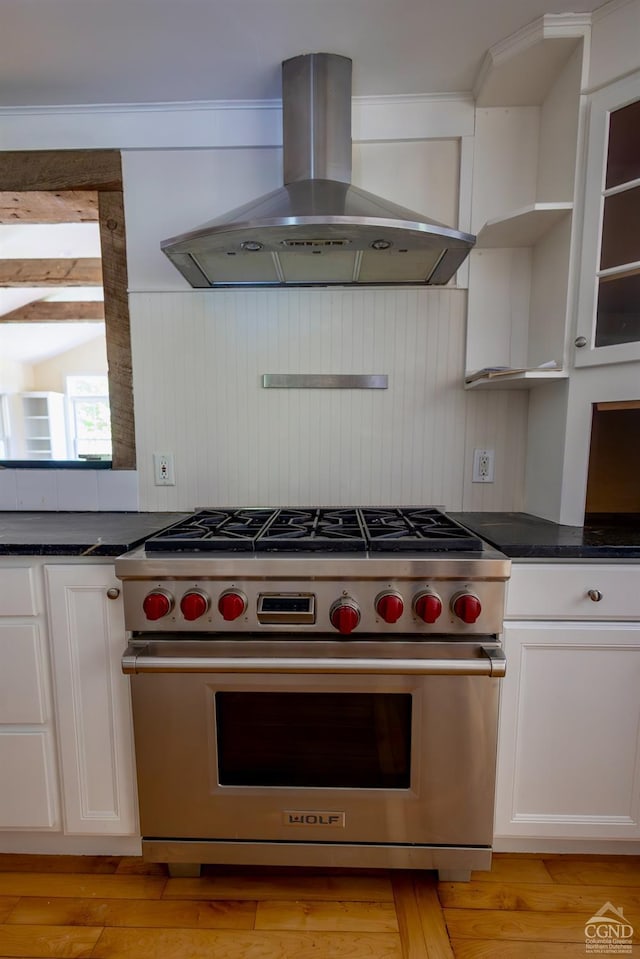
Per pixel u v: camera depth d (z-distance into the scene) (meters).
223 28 1.16
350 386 1.56
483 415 1.57
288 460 1.59
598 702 1.12
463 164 1.46
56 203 1.60
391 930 1.05
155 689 1.06
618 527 1.31
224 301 1.54
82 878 1.18
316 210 1.12
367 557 1.00
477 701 1.04
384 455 1.59
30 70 1.30
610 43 1.17
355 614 0.97
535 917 1.08
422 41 1.22
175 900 1.12
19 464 1.63
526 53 1.23
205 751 1.07
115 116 1.47
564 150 1.31
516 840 1.20
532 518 1.47
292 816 1.09
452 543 1.04
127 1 1.07
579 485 1.32
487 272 1.51
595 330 1.28
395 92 1.42
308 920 1.07
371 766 1.08
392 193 1.49
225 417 1.58
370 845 1.10
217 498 1.61
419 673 1.00
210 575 1.00
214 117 1.46
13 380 5.21
